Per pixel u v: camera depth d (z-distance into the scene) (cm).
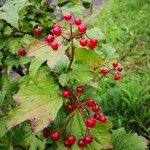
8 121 17
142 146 26
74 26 19
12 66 22
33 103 17
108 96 44
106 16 74
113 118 41
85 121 18
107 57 23
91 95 22
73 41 18
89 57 18
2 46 21
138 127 42
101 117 19
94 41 17
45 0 23
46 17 22
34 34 21
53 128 19
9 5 21
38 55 17
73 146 18
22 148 22
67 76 18
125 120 42
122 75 52
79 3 23
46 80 18
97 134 19
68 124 19
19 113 17
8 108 23
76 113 19
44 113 17
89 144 19
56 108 17
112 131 27
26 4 21
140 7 78
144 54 60
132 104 43
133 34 66
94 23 71
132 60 58
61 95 18
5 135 22
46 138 21
